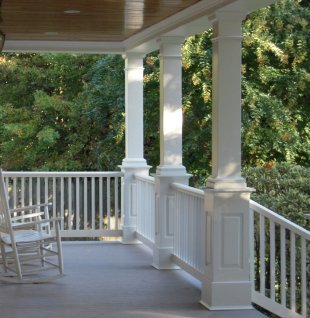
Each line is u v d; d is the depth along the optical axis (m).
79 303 6.82
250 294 6.54
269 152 12.93
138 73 10.10
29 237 7.80
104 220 12.74
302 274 6.10
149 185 9.49
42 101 14.99
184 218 7.86
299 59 12.53
